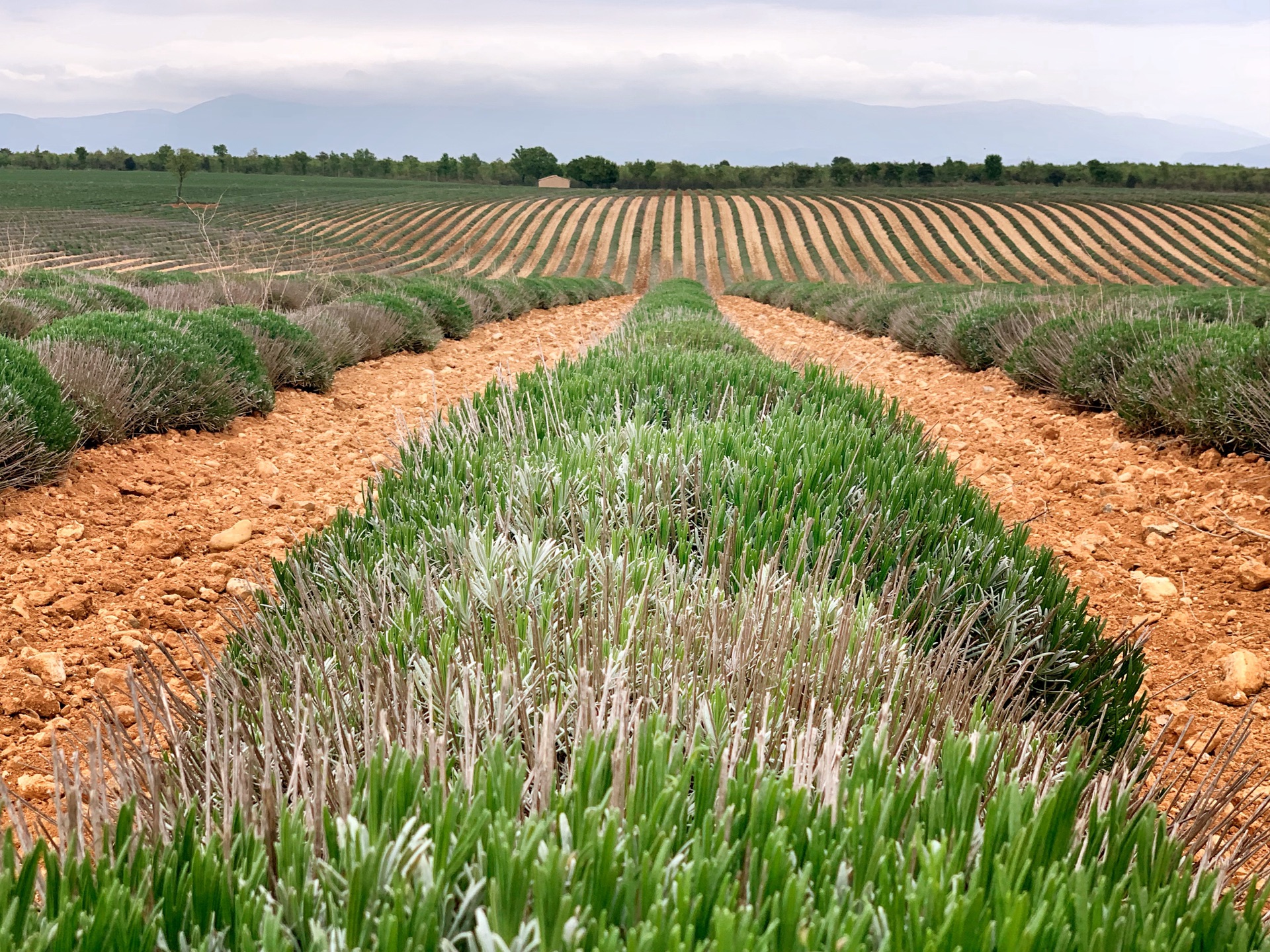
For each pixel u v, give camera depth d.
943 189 109.69
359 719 1.93
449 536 2.93
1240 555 5.05
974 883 1.22
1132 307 11.82
